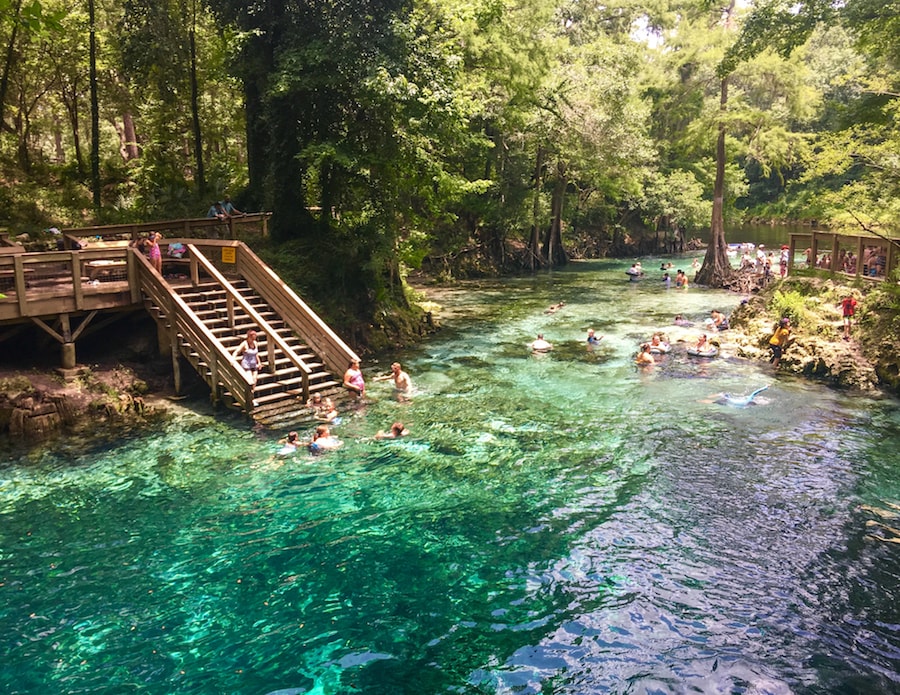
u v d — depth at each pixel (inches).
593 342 916.6
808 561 381.4
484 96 1438.2
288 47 847.1
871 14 825.5
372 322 895.1
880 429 583.8
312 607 343.0
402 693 282.8
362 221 933.2
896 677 290.7
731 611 337.4
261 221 914.1
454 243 1656.0
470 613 338.0
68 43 1184.8
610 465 514.3
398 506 450.6
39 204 1053.2
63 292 602.2
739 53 995.3
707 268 1508.4
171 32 1019.9
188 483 481.4
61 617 334.0
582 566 379.2
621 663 300.8
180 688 285.9
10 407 550.6
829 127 1935.3
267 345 653.9
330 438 559.5
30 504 449.1
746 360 816.9
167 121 1339.8
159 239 748.0
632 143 1672.0
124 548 397.4
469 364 809.5
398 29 775.1
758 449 543.2
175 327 646.5
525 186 1763.0
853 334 770.8
